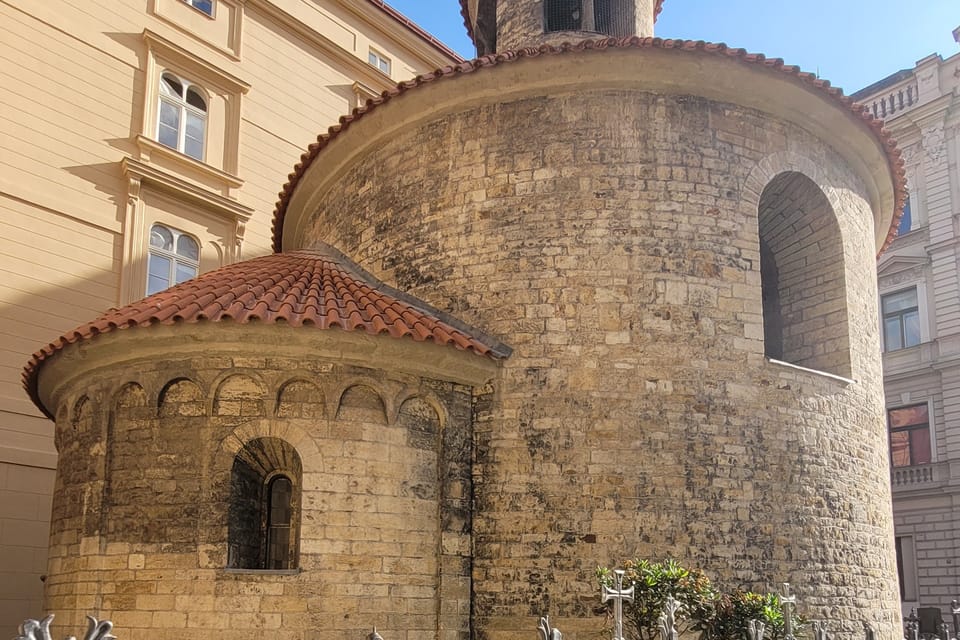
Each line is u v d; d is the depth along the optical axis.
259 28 29.31
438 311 14.73
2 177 21.62
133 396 12.89
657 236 14.34
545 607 12.89
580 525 13.13
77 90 23.69
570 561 13.01
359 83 32.25
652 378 13.73
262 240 27.92
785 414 14.32
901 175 17.80
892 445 35.62
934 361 34.50
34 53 22.89
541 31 19.38
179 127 26.30
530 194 14.73
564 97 15.03
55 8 23.53
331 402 12.54
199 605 11.75
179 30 26.69
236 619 11.68
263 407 12.41
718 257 14.45
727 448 13.70
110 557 12.27
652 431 13.52
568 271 14.22
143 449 12.55
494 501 13.44
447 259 15.05
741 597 12.33
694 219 14.50
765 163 15.22
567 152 14.76
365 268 16.52
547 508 13.26
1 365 20.88
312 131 30.50
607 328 13.92
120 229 23.92
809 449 14.42
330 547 12.10
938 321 34.75
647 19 20.28
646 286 14.11
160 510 12.23
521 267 14.42
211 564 11.89
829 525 14.31
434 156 15.74
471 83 15.07
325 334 12.38
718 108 15.09
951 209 35.03
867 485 15.32
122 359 12.82
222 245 26.62
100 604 12.10
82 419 13.55
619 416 13.55
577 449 13.43
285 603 11.78
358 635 11.97
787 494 13.96
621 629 11.24
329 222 18.38
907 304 36.25
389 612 12.27
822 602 13.84
